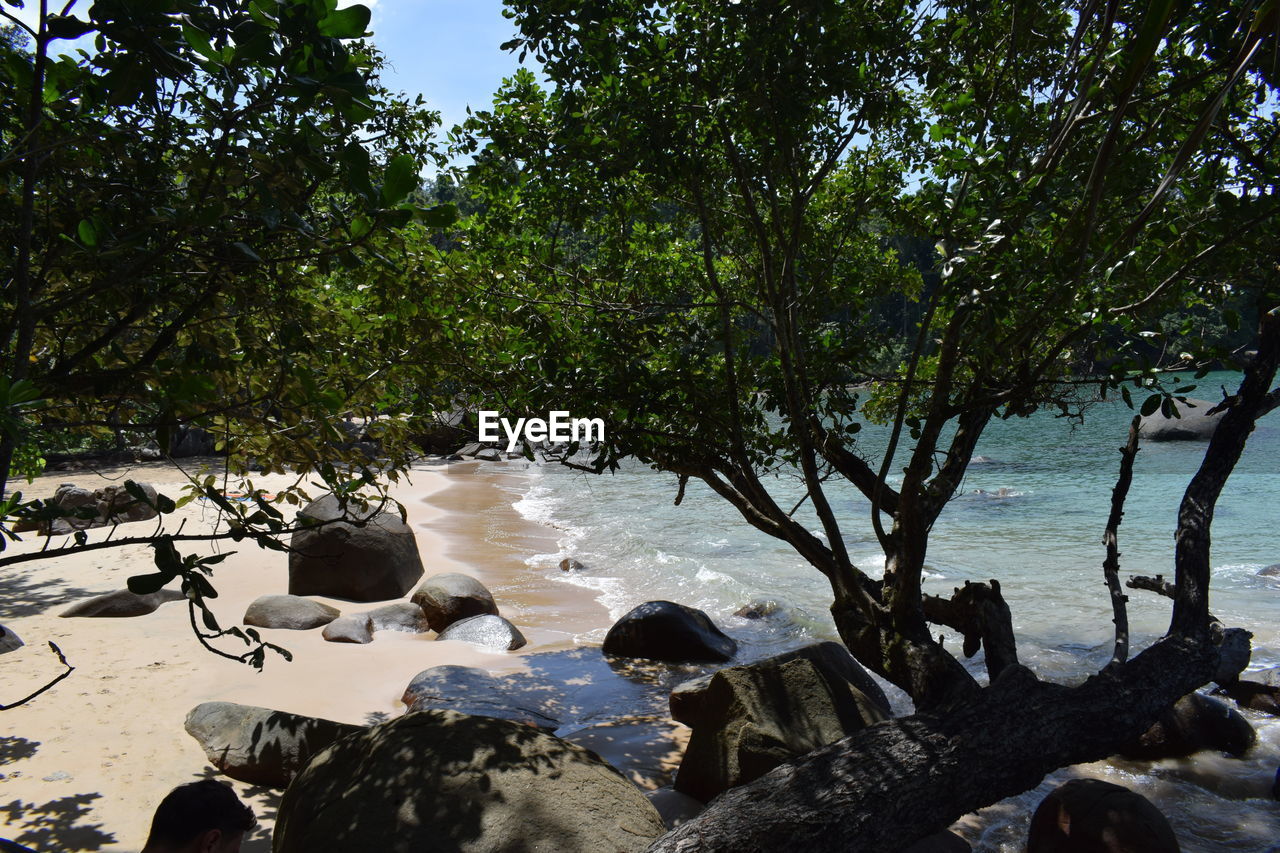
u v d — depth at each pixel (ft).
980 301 14.80
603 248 25.52
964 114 19.63
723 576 45.29
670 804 20.26
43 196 11.07
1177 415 15.53
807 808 12.92
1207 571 17.66
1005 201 15.02
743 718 20.12
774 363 21.68
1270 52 12.84
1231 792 21.44
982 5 17.93
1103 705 15.30
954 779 13.74
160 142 10.66
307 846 13.66
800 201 18.79
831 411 22.03
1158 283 17.61
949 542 53.11
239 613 36.45
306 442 14.15
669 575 47.26
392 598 41.27
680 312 24.30
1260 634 33.42
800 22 16.17
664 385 20.11
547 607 41.68
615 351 20.52
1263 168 15.81
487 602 38.09
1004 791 14.23
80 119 9.95
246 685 27.32
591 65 18.37
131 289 10.66
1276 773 21.89
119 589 37.47
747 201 18.75
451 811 13.94
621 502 75.87
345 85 8.32
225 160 9.02
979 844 19.08
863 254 26.27
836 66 17.19
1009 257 15.53
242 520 9.13
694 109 18.34
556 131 19.72
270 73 8.63
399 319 16.56
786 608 40.22
